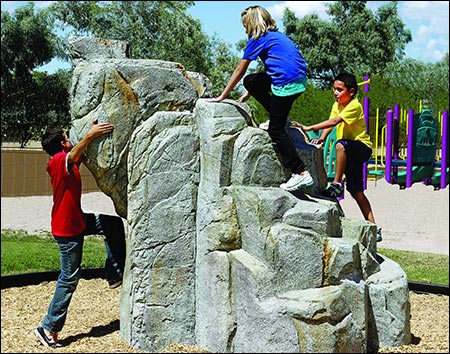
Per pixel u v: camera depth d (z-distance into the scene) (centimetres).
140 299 508
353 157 634
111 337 555
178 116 512
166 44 1440
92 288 793
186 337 516
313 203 490
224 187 490
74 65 545
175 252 512
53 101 2083
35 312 670
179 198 511
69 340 553
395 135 1134
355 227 525
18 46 2006
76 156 513
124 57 560
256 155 493
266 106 543
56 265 980
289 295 454
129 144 514
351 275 475
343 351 451
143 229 505
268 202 471
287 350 446
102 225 563
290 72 493
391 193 2052
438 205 1834
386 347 516
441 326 636
